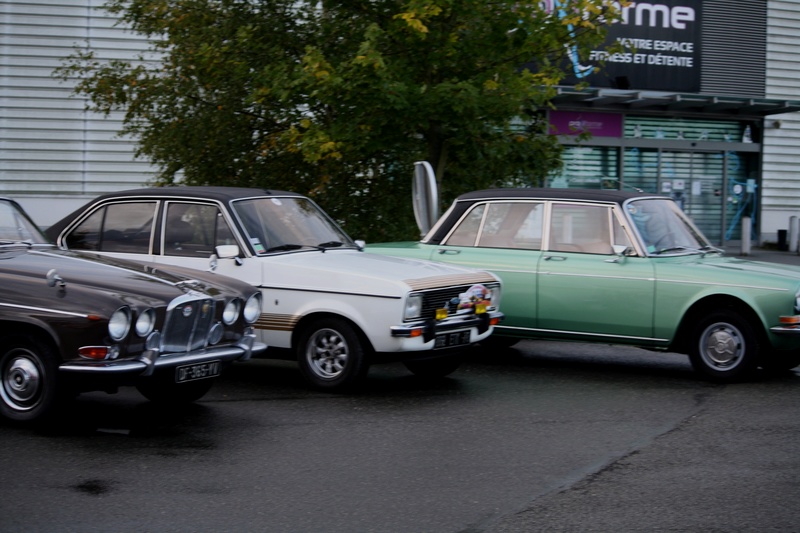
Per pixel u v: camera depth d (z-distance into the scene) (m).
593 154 22.77
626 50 22.66
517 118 14.70
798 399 7.96
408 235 13.58
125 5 18.34
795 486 5.49
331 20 12.91
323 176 13.27
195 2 13.48
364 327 7.78
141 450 6.15
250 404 7.62
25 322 6.24
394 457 6.09
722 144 24.20
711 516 4.95
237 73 13.00
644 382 8.76
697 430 6.86
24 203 20.42
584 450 6.30
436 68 12.34
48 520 4.77
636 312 8.87
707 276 8.60
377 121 11.98
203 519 4.84
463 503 5.16
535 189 9.78
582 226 9.32
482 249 9.69
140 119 14.33
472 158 12.81
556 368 9.55
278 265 8.13
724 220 24.47
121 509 4.97
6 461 5.82
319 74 11.48
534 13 12.37
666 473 5.76
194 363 6.65
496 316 8.65
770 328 8.38
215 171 13.97
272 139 13.42
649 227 9.22
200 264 8.36
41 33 20.19
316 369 8.09
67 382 6.34
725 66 24.00
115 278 6.64
